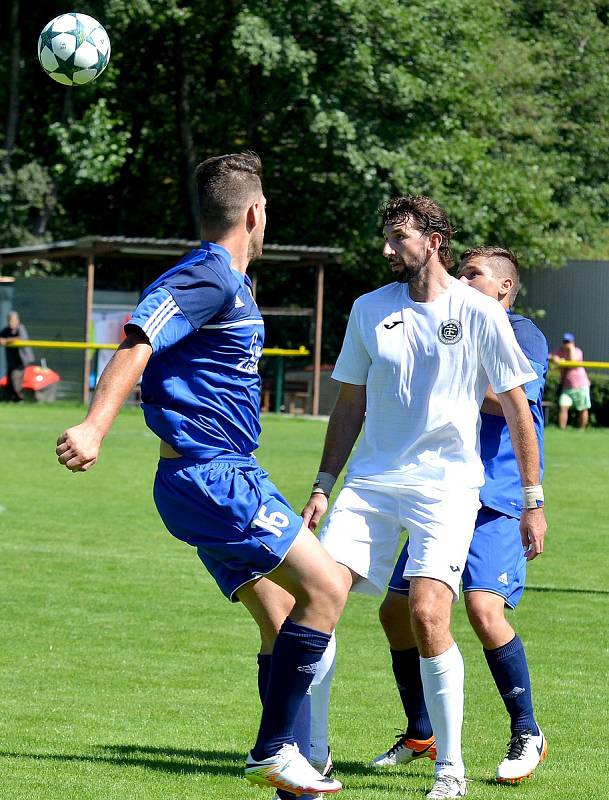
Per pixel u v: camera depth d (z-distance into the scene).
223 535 14.30
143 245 88.69
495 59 122.12
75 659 24.06
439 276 16.97
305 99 109.81
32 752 18.02
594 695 22.27
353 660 24.78
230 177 14.69
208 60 119.25
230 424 14.38
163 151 124.56
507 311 19.14
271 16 104.75
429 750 17.98
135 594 30.42
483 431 18.00
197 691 21.94
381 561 16.84
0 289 94.38
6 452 61.31
